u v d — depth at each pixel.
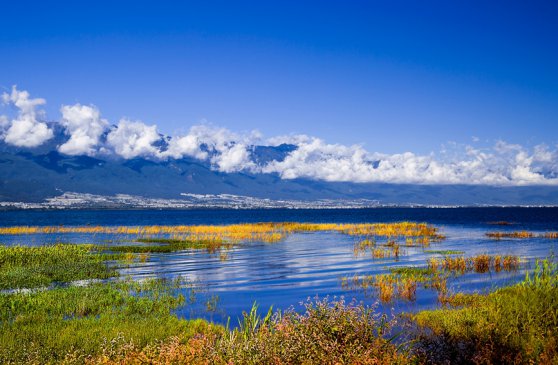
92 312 16.62
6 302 17.53
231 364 8.03
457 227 87.75
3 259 29.28
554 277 16.11
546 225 96.56
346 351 8.08
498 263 28.00
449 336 10.68
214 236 56.62
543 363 8.27
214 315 16.88
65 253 33.25
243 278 25.72
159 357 8.91
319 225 79.50
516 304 12.92
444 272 26.06
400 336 12.27
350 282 23.69
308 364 7.71
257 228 70.94
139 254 38.00
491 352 9.07
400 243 48.00
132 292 20.83
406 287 20.47
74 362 10.15
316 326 9.00
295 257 36.03
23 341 12.11
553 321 11.17
